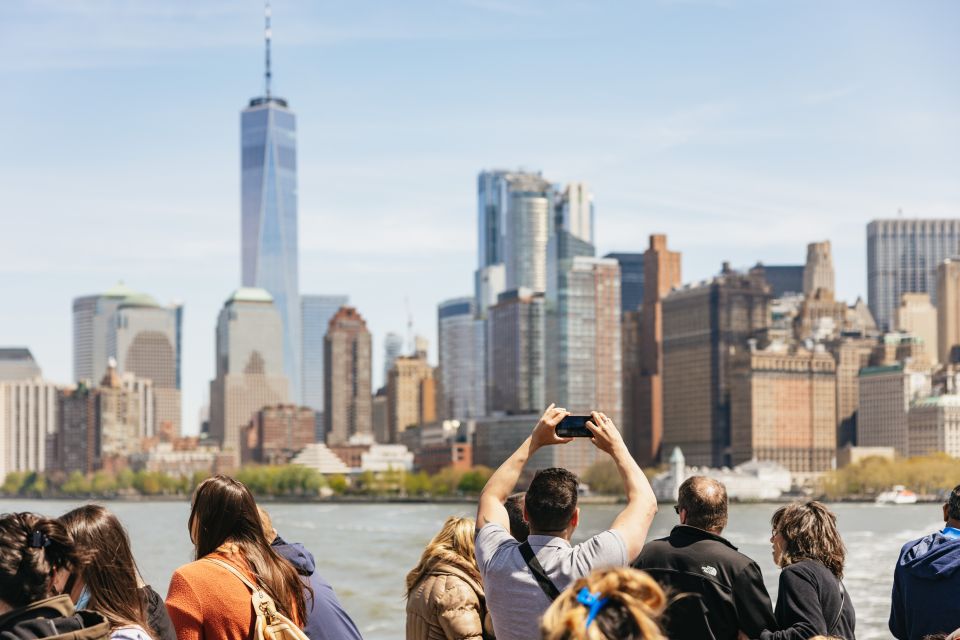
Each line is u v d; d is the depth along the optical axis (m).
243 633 11.20
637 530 10.38
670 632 12.51
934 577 13.84
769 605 12.68
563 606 6.79
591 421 10.98
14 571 9.11
